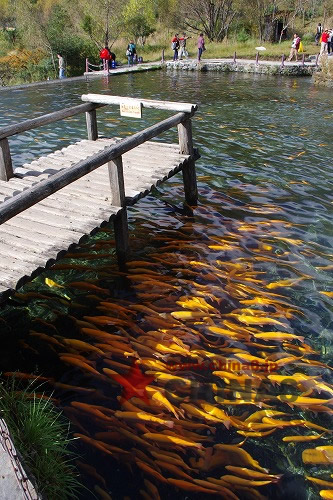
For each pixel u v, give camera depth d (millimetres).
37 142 11914
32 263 4664
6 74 30703
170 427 3719
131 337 4777
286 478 3422
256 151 11234
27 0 33594
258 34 36844
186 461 3492
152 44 37656
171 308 5281
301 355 4648
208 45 35781
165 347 4586
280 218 7648
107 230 7281
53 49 30688
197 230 7195
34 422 3207
